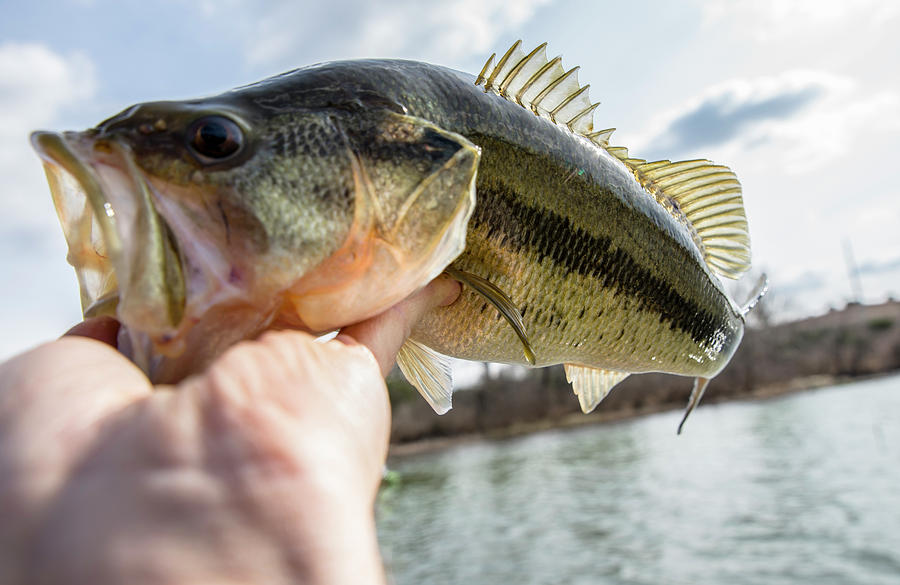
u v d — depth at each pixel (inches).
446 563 77.5
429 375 11.8
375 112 8.2
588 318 12.2
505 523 95.2
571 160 11.6
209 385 4.0
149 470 3.5
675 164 14.5
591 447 164.7
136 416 3.8
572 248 11.6
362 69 8.8
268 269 7.0
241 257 6.8
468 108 10.1
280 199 7.2
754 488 95.8
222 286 6.7
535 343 11.7
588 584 62.9
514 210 10.7
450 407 11.6
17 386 4.2
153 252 6.0
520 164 10.7
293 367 4.6
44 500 3.4
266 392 4.1
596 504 100.1
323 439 4.1
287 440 3.8
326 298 7.4
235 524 3.4
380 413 5.3
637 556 70.1
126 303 5.8
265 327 7.0
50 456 3.7
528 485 123.4
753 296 18.4
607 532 82.5
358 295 7.6
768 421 165.6
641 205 13.2
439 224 8.1
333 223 7.4
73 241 6.7
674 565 65.5
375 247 7.7
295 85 8.0
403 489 140.2
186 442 3.6
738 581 57.9
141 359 6.0
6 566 3.3
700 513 85.2
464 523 99.8
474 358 11.5
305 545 3.5
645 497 100.4
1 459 3.7
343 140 7.8
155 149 6.6
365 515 4.0
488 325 10.9
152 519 3.4
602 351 13.0
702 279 15.0
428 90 9.6
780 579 56.9
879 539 64.3
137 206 6.2
